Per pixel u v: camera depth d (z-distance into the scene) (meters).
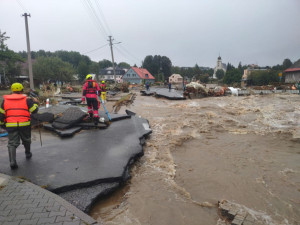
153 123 9.68
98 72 85.88
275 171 5.08
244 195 4.01
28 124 4.20
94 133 6.81
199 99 20.09
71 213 2.86
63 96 18.67
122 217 3.28
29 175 3.89
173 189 4.11
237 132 8.55
